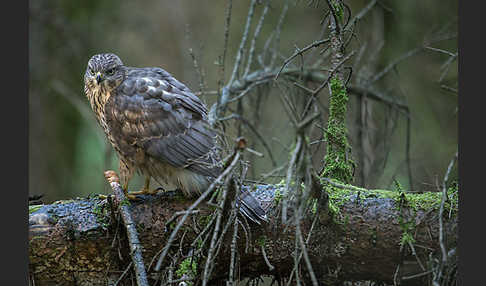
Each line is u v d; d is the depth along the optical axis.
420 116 14.50
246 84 11.36
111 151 14.48
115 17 17.23
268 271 8.48
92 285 8.41
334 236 7.99
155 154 8.38
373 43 13.86
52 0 16.44
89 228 8.11
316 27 15.31
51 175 16.77
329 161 8.81
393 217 7.94
